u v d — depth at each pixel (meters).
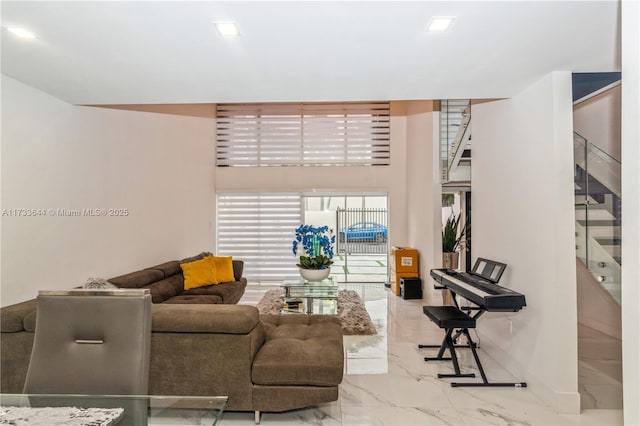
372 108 7.29
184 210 5.84
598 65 2.43
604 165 2.89
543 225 2.69
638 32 1.48
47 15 1.78
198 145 6.39
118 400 1.45
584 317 3.62
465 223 6.51
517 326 3.04
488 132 3.60
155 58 2.29
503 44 2.11
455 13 1.78
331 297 4.48
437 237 5.43
